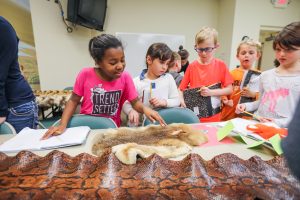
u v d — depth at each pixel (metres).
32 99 1.24
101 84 1.21
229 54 3.38
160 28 3.65
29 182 0.55
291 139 0.33
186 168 0.61
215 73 1.65
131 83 1.29
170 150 0.74
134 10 3.51
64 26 3.04
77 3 2.85
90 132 0.96
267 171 0.60
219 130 0.95
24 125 1.20
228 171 0.60
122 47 1.07
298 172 0.32
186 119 1.26
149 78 1.60
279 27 3.42
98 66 1.15
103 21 3.26
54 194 0.50
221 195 0.50
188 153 0.74
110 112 1.28
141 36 3.32
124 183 0.55
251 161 0.65
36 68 2.79
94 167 0.62
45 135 0.88
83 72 1.21
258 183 0.55
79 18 2.93
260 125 0.93
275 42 1.20
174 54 2.03
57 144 0.80
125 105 1.34
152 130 0.95
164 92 1.57
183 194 0.51
